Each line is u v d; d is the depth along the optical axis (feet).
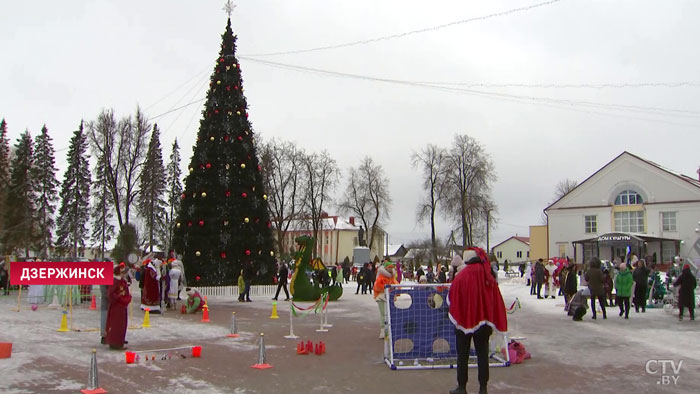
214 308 69.92
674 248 164.76
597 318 58.39
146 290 63.16
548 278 87.45
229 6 92.22
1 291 96.32
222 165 87.10
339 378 28.78
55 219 167.22
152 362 32.55
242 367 31.40
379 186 208.54
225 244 85.51
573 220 182.70
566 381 28.25
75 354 34.76
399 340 32.73
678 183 167.94
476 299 24.11
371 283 100.58
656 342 41.50
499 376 29.45
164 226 167.53
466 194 191.21
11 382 26.55
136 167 147.54
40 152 170.71
